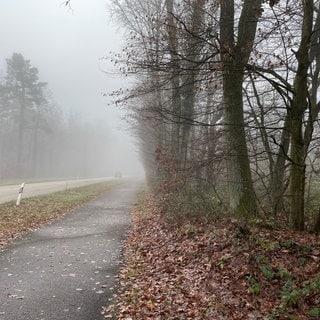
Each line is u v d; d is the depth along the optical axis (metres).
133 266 9.34
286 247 7.95
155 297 7.07
